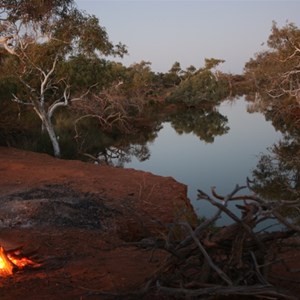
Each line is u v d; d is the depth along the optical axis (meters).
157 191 13.66
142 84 53.25
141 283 5.97
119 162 25.45
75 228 9.77
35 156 19.31
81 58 23.72
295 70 39.69
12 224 9.77
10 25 21.11
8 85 24.05
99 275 6.62
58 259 7.69
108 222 10.44
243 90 89.81
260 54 55.31
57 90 28.00
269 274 5.87
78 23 22.33
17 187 13.28
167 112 59.38
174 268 5.58
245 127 40.84
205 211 14.30
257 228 11.48
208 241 5.28
